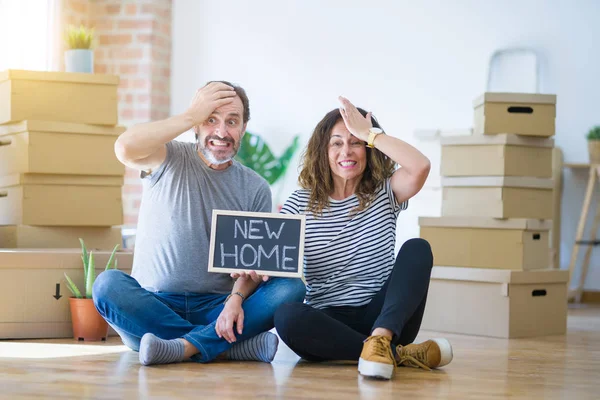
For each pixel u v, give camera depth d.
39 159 3.42
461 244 3.81
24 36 5.23
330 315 2.60
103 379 2.24
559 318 3.77
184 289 2.68
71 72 3.54
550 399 2.11
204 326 2.56
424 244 2.46
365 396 2.07
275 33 5.77
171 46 5.89
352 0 5.64
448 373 2.49
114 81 3.55
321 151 2.65
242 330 2.54
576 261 5.50
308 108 5.71
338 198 2.67
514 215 3.75
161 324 2.60
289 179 5.71
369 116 2.64
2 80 3.46
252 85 5.80
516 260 3.70
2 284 3.09
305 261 2.66
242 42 5.82
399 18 5.57
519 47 5.42
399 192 2.64
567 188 5.50
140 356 2.46
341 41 5.66
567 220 5.51
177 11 5.91
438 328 3.81
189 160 2.69
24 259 3.11
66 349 2.85
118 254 3.29
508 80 5.41
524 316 3.64
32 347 2.90
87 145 3.51
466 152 3.85
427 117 5.51
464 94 5.46
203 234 2.68
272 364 2.55
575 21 5.39
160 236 2.69
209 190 2.69
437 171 5.24
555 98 3.80
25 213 3.42
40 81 3.45
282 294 2.54
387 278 2.61
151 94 5.71
